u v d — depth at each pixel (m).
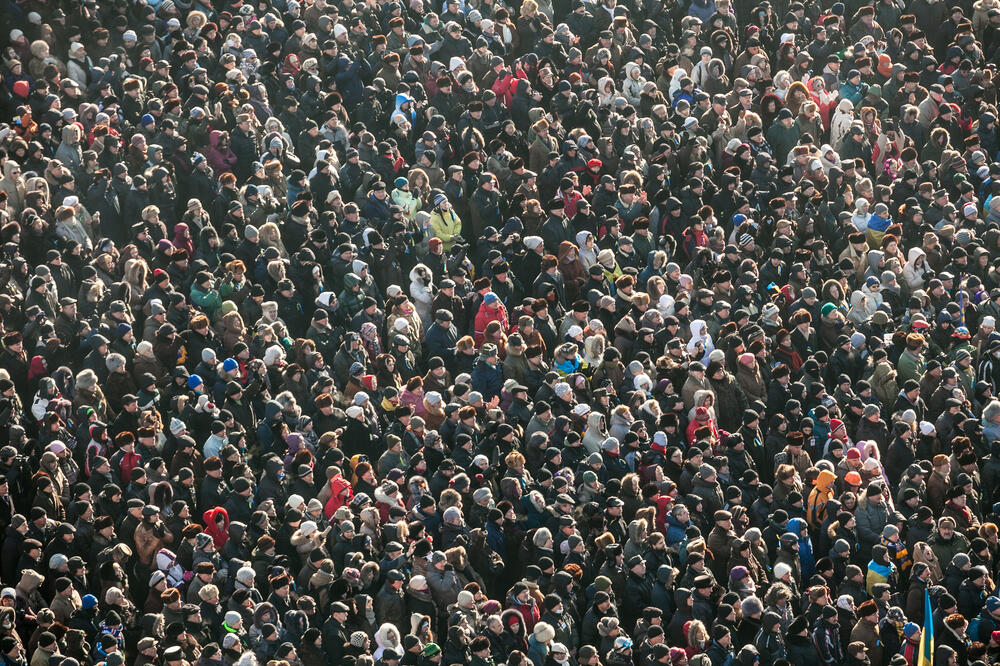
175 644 41.91
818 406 52.25
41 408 48.41
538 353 52.69
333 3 69.62
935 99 69.19
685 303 55.31
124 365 50.16
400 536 44.88
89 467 46.88
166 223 57.72
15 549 44.47
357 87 65.12
